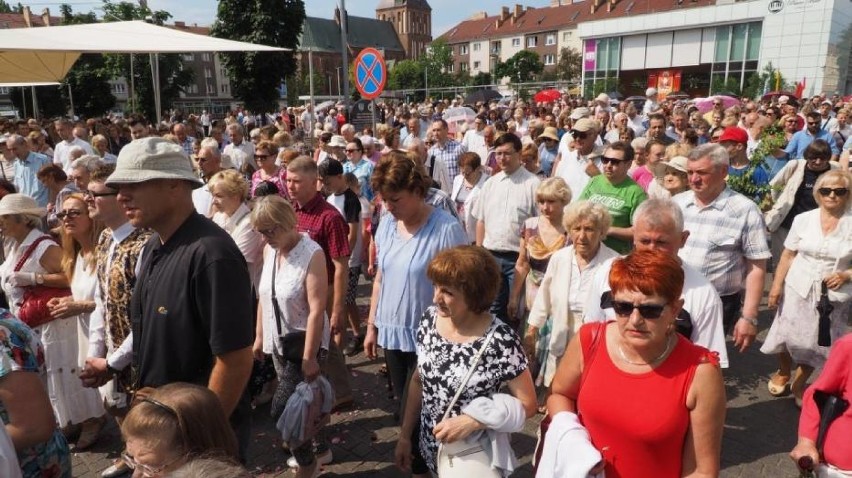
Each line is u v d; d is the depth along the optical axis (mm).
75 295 3619
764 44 46438
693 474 1817
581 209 3344
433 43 78750
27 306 3568
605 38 54250
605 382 1954
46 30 7938
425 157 7906
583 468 1837
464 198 6766
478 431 2242
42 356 2115
